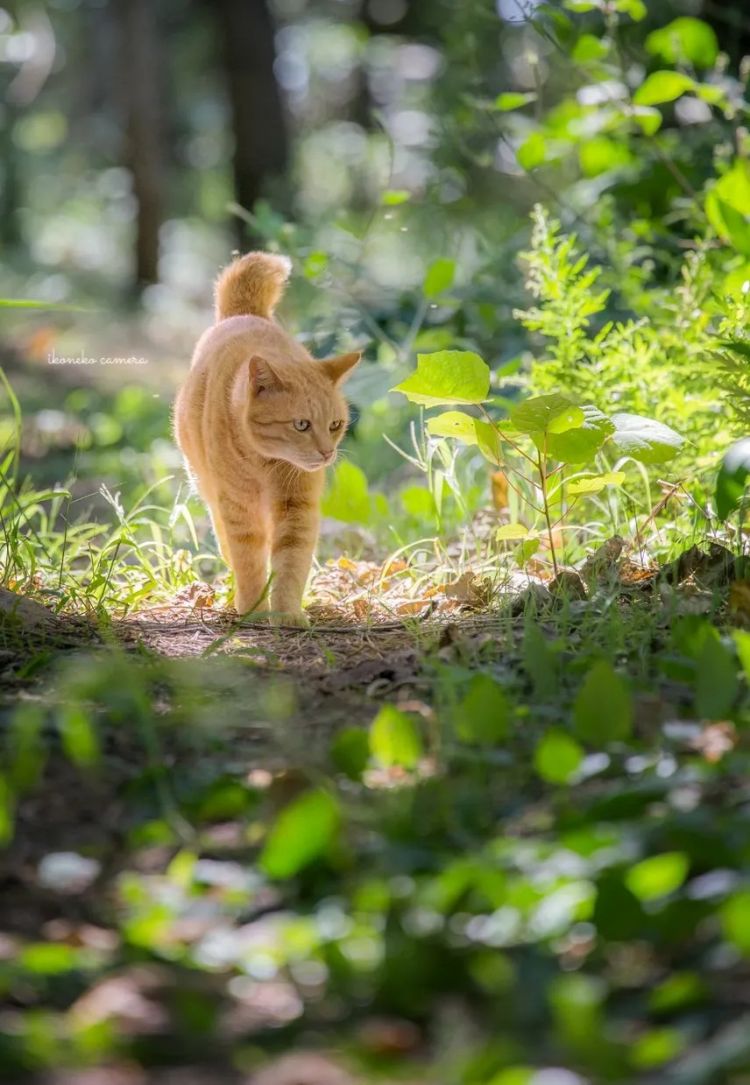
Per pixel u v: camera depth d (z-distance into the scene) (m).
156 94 33.16
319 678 6.48
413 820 4.69
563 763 4.70
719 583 7.40
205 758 5.38
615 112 11.38
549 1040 3.57
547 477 8.14
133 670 6.26
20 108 40.59
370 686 6.21
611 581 7.46
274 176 29.92
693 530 8.02
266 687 6.29
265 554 8.70
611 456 9.03
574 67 12.20
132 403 15.60
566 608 6.79
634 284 10.80
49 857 4.57
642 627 6.68
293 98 39.69
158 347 24.17
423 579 8.47
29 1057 3.54
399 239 25.86
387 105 36.84
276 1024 3.76
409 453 13.22
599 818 4.49
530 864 4.21
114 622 7.77
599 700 5.07
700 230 11.18
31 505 9.80
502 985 3.75
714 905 3.91
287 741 5.47
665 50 11.48
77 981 3.94
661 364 9.34
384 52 35.66
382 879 4.26
